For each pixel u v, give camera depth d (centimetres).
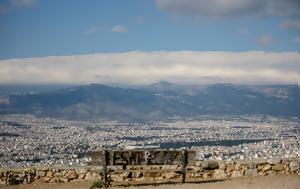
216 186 1484
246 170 1700
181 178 1675
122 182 1636
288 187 1431
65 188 1559
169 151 1605
